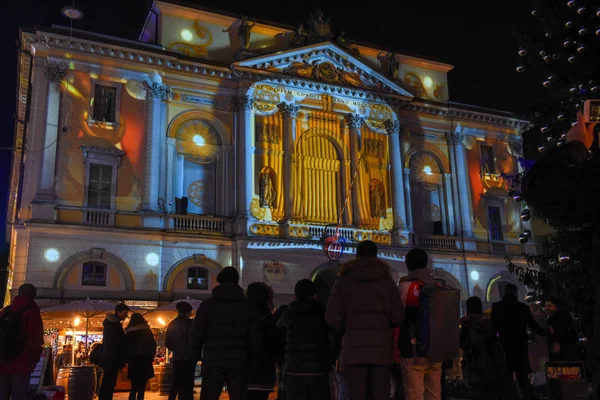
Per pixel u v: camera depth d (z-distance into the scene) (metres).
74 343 26.44
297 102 33.59
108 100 29.53
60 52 28.62
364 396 6.86
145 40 35.38
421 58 39.47
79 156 28.22
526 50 10.97
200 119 31.70
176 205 30.19
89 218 27.64
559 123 10.77
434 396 7.46
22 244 26.84
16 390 9.64
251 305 8.35
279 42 34.50
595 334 3.42
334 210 33.62
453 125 38.47
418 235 35.19
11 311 9.86
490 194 38.31
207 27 33.12
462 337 9.66
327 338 8.19
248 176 31.19
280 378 10.69
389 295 7.02
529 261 12.99
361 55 37.44
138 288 27.81
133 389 13.92
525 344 10.23
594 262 3.46
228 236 30.20
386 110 36.00
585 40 9.20
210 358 7.91
